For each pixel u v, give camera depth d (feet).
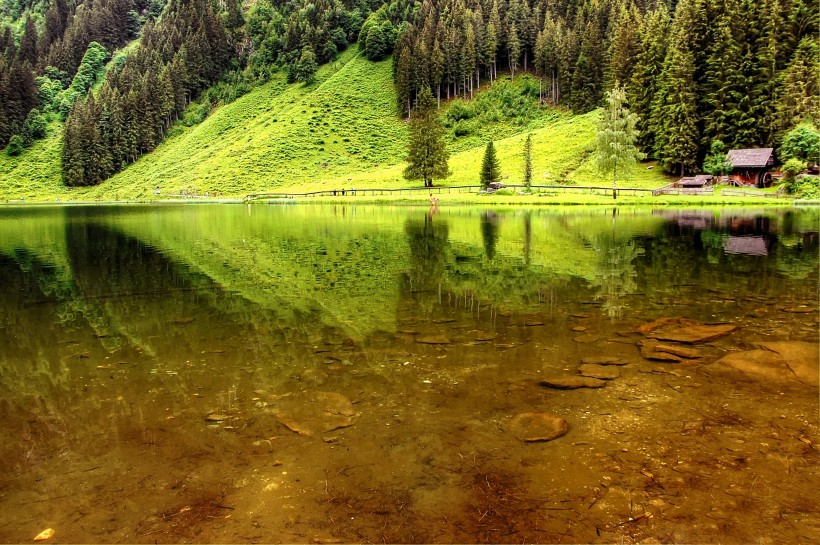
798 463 13.46
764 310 32.04
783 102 204.85
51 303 39.63
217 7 613.93
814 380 19.40
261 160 346.54
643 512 11.59
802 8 235.40
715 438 14.99
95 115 411.95
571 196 190.49
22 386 21.29
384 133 386.11
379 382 20.54
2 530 11.62
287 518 11.76
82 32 614.75
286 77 496.23
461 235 89.10
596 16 390.63
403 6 531.50
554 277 46.78
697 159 225.56
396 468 13.80
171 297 40.91
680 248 67.51
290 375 21.72
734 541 10.54
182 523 11.72
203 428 16.70
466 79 423.64
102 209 226.79
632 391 18.85
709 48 226.79
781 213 129.80
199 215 168.86
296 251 69.97
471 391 19.30
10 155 410.93
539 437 15.33
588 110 341.82
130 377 22.00
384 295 39.60
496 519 11.48
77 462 14.73
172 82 479.41
